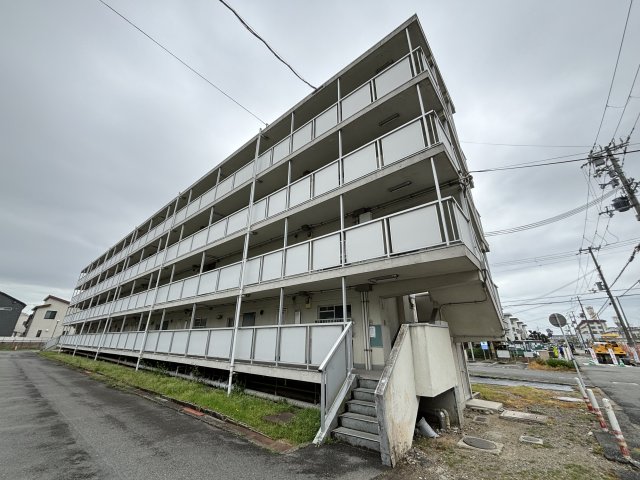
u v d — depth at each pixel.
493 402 9.49
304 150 10.79
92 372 15.14
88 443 5.24
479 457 4.95
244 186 13.27
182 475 4.05
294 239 12.15
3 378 13.26
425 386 5.95
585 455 5.11
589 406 8.55
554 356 32.66
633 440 5.96
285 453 4.84
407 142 7.80
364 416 5.59
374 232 7.51
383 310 8.86
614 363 28.09
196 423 6.55
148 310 16.45
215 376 10.77
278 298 11.95
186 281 14.09
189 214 17.17
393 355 5.50
